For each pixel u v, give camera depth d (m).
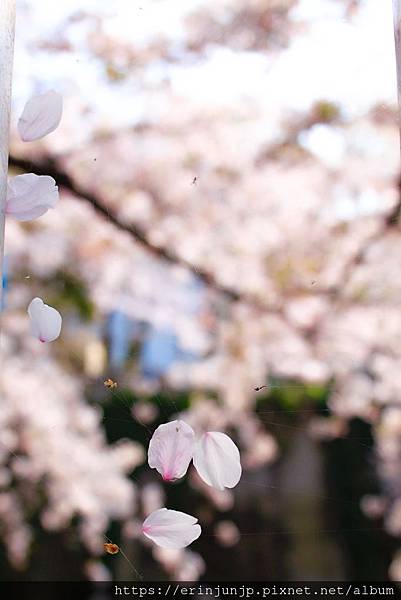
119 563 0.48
